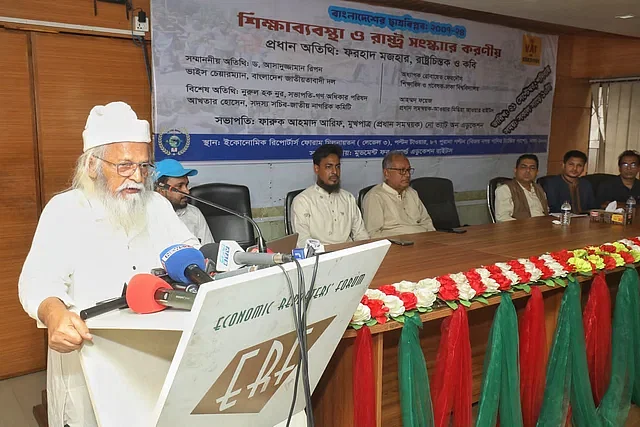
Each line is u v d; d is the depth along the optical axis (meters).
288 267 0.91
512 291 1.96
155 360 1.12
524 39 5.32
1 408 2.73
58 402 1.50
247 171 3.85
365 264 1.10
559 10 4.19
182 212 2.91
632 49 5.45
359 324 1.52
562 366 2.15
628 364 2.42
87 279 1.40
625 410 2.40
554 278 2.12
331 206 3.49
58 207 1.41
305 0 3.94
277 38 3.84
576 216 3.93
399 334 2.01
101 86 3.24
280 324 0.97
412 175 4.78
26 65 2.99
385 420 2.00
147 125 1.47
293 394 1.18
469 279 1.87
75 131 3.18
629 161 4.88
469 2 3.98
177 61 3.45
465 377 1.81
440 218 4.07
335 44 4.14
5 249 3.04
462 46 4.90
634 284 2.43
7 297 3.07
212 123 3.64
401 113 4.61
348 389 1.63
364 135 4.42
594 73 5.74
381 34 4.38
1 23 2.89
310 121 4.10
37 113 3.06
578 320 2.17
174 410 0.89
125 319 0.99
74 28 3.10
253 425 1.14
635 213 4.08
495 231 3.24
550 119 5.70
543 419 2.12
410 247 2.70
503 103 5.30
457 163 5.07
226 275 1.09
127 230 1.47
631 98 5.62
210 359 0.87
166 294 1.00
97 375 1.05
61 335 1.01
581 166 4.66
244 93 3.75
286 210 3.53
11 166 3.00
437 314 1.75
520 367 2.07
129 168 1.41
